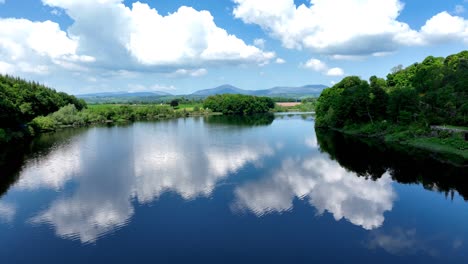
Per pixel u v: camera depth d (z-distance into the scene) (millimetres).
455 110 66625
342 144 71812
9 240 28938
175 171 50250
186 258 25672
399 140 69125
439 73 88438
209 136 88688
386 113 84688
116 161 57812
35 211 35312
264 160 57125
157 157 60781
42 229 31047
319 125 106625
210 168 52000
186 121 145125
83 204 37062
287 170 50094
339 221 31828
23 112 102062
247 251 26516
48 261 25547
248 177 46594
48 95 134875
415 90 78062
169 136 90188
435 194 38438
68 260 25625
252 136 87562
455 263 24703
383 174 46844
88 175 48625
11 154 65062
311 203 36406
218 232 29828
